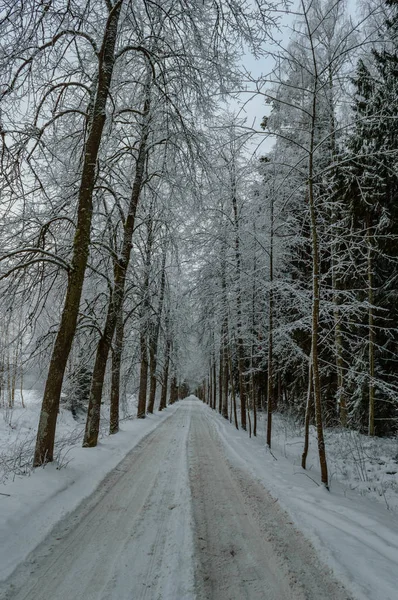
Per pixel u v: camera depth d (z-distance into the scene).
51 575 2.82
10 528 3.42
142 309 13.94
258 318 13.68
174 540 3.49
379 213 9.90
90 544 3.38
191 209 11.34
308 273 13.84
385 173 9.00
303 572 3.00
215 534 3.73
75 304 6.24
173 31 7.48
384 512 5.14
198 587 2.69
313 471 7.55
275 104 7.73
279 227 11.03
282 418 16.88
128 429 12.02
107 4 7.03
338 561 3.12
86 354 10.88
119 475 5.99
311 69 6.86
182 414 22.08
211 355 22.08
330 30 6.42
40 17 5.70
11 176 6.39
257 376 21.39
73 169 8.59
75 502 4.45
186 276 17.08
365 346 10.84
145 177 11.53
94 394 8.48
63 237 8.41
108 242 10.20
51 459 5.77
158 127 9.24
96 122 6.89
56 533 3.60
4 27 5.50
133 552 3.23
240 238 13.28
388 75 8.47
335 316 10.23
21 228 7.06
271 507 4.64
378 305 10.41
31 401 23.98
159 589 2.64
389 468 7.55
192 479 5.86
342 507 4.70
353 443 9.64
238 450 8.90
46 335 7.16
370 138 8.78
